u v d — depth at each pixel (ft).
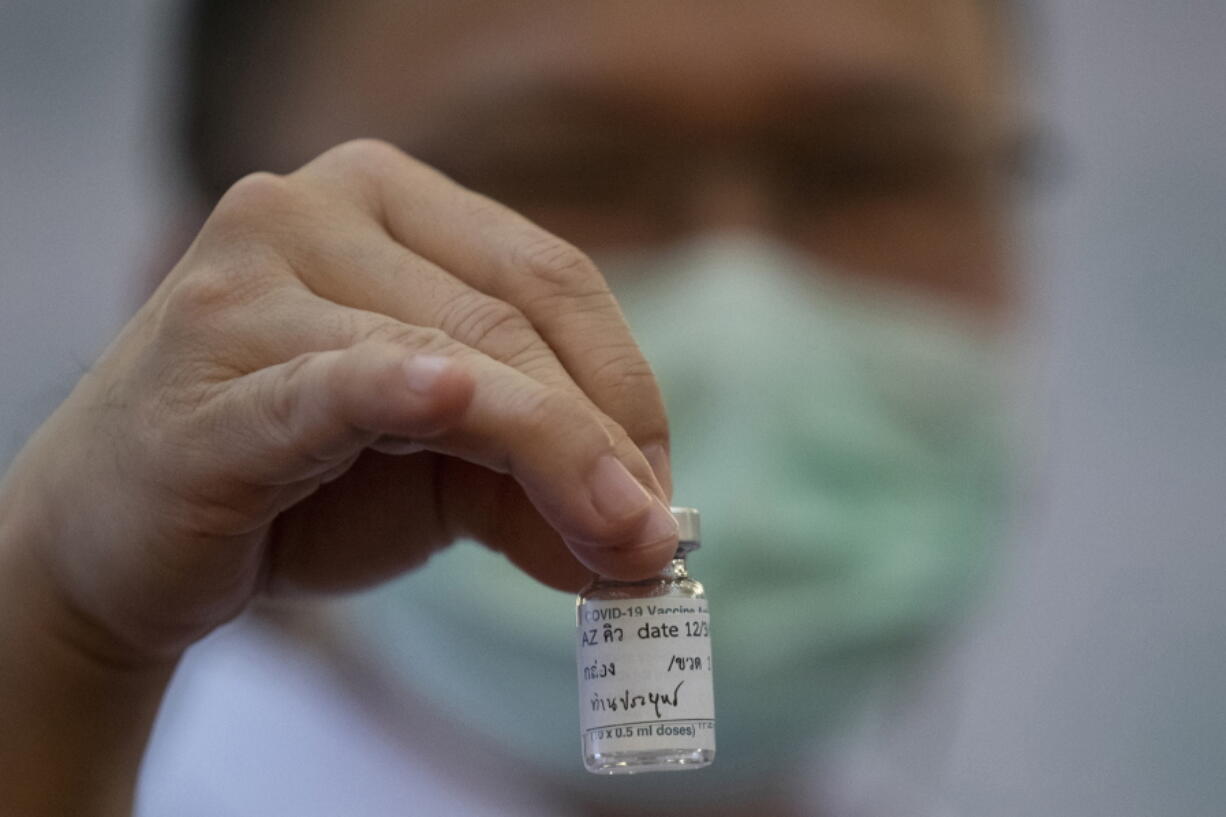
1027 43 12.42
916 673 10.91
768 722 9.43
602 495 4.25
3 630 5.25
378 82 9.59
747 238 9.40
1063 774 11.83
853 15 9.44
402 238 4.92
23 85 11.87
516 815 10.25
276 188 4.84
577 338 4.71
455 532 5.42
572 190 9.46
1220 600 12.41
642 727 4.56
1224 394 13.01
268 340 4.54
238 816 9.95
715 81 9.20
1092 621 12.30
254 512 4.74
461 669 9.33
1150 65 13.79
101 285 11.70
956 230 10.10
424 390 4.09
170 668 5.63
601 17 9.16
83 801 5.51
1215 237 13.35
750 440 8.98
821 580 9.10
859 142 9.69
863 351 9.48
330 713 10.45
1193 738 12.03
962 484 9.85
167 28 11.42
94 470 4.91
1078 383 12.98
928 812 11.30
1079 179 13.35
